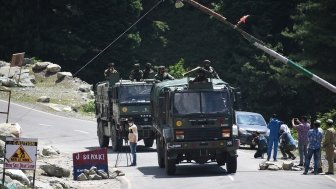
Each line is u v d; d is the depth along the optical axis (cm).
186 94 7775
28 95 17062
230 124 7756
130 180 7331
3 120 13600
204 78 7919
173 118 7700
